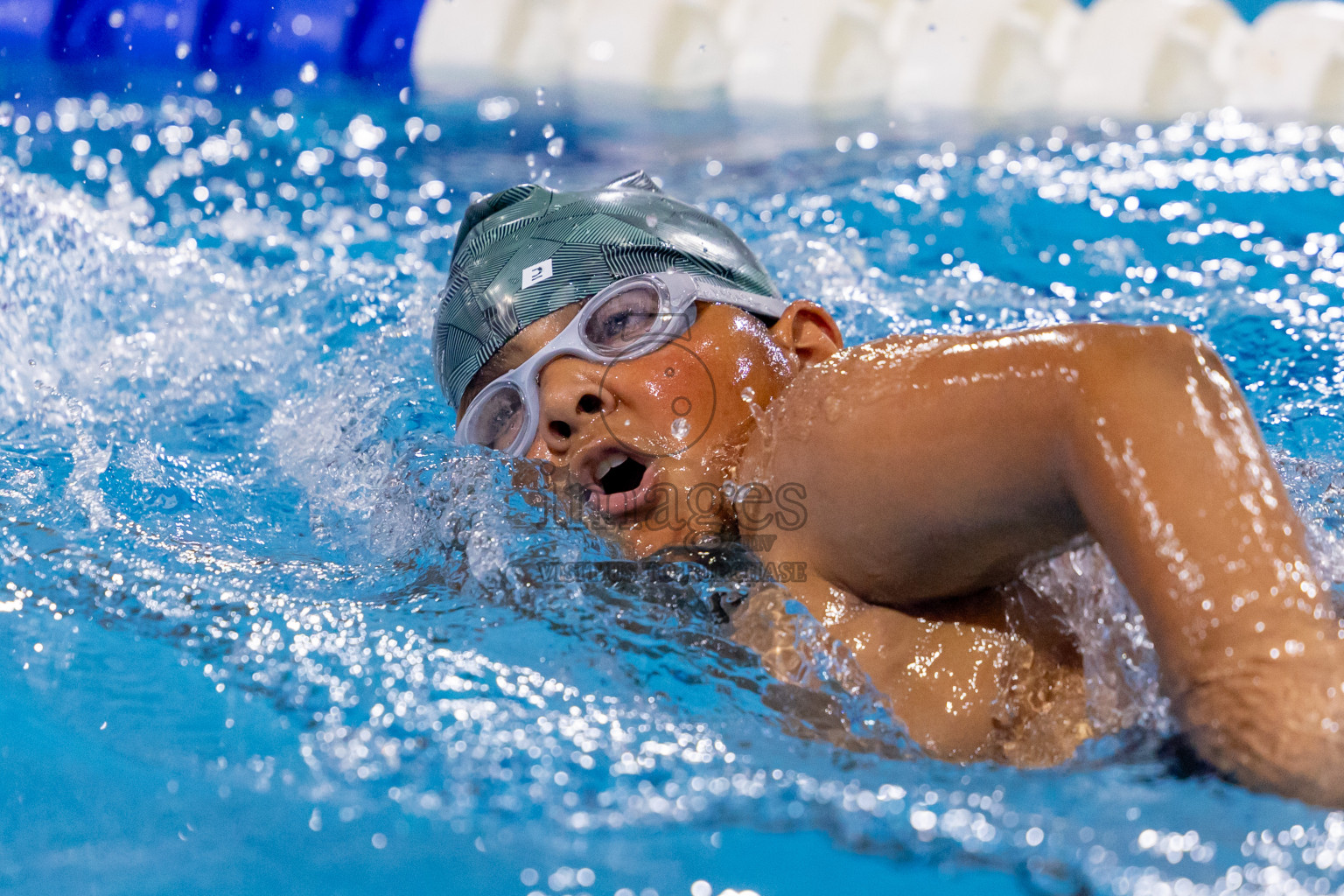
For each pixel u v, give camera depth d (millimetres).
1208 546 2916
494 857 3463
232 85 14602
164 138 12609
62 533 5430
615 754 3809
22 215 9070
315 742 3998
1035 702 3822
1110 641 3803
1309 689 2814
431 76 14875
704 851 3412
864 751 3740
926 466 3500
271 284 8969
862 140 12266
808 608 4020
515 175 11492
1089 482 3100
